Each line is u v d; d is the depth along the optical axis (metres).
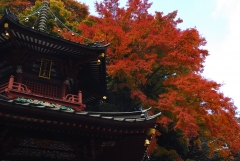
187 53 24.62
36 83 12.61
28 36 11.53
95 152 10.51
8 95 10.94
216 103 20.97
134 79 23.42
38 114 8.78
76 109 11.99
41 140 9.96
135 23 26.30
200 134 23.09
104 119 9.35
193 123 19.38
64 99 12.02
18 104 8.35
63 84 13.21
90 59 13.27
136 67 22.38
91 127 9.58
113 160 11.79
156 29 26.11
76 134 10.10
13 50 12.16
